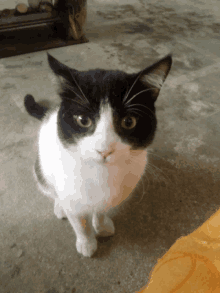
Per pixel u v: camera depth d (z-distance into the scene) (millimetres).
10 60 2580
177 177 1700
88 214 1090
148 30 3414
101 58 2762
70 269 1242
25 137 1845
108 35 3195
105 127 776
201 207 1549
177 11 4059
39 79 2363
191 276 446
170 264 486
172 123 2082
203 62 2863
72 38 2936
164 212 1510
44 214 1446
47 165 1021
